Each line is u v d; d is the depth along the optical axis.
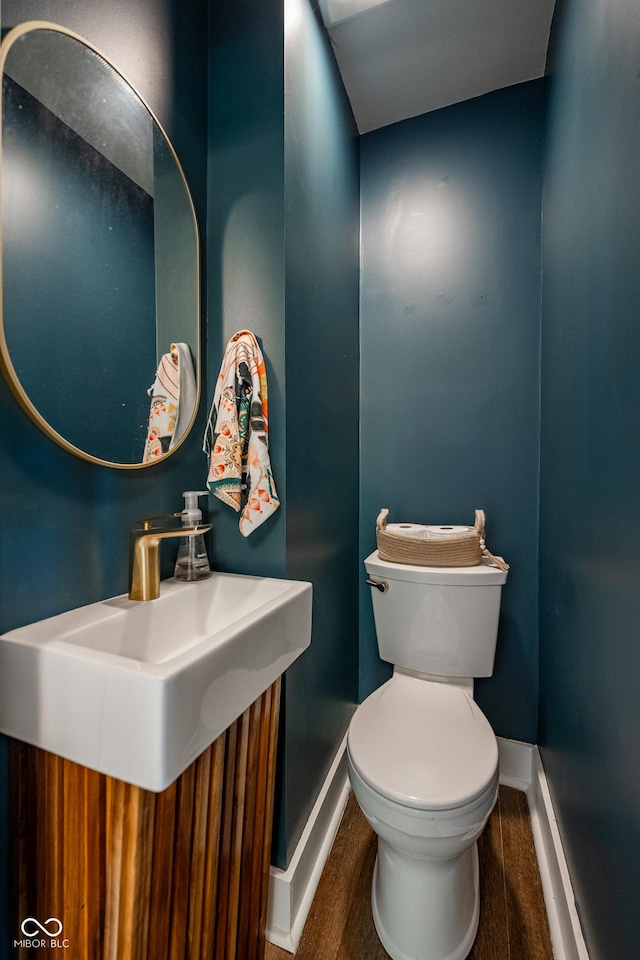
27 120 0.65
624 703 0.68
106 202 0.80
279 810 1.01
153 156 0.91
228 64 1.08
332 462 1.36
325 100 1.30
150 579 0.80
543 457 1.39
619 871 0.68
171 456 0.99
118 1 0.82
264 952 0.95
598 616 0.82
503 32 1.30
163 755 0.49
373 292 1.68
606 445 0.79
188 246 1.02
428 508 1.61
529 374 1.47
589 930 0.81
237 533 1.07
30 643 0.60
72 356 0.73
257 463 0.97
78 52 0.73
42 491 0.69
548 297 1.34
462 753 0.96
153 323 0.92
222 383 1.00
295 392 1.07
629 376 0.68
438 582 1.31
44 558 0.70
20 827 0.64
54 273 0.70
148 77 0.90
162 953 0.60
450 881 0.94
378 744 1.00
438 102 1.56
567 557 1.07
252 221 1.05
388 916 0.97
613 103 0.76
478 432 1.54
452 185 1.57
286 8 1.03
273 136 1.02
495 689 1.52
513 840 1.25
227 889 0.77
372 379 1.68
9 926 0.64
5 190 0.62
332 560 1.36
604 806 0.76
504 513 1.51
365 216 1.69
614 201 0.75
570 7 1.06
